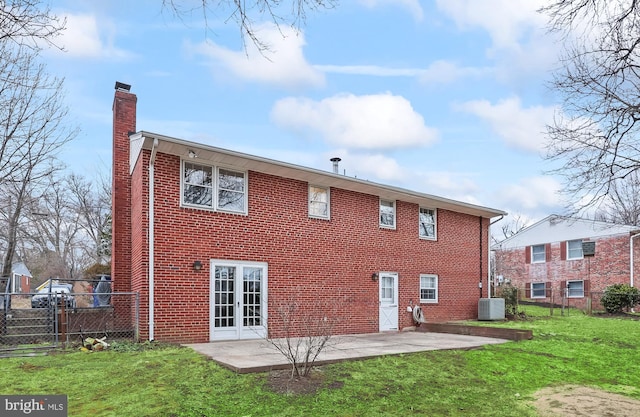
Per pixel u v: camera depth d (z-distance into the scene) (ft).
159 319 38.19
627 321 60.44
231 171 44.29
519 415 23.93
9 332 39.19
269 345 38.06
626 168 27.37
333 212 52.01
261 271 45.11
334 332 49.73
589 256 88.63
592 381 31.86
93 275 70.28
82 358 31.24
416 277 60.44
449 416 23.35
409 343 41.83
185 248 40.32
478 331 48.85
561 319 63.72
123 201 47.06
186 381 26.16
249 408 22.63
